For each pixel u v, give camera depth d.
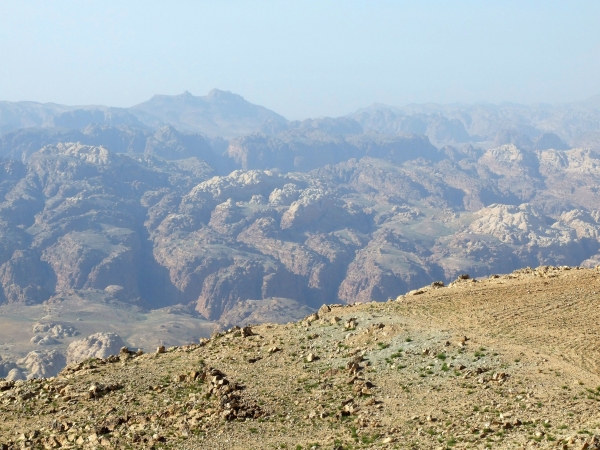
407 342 53.06
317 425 44.88
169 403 49.88
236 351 57.72
